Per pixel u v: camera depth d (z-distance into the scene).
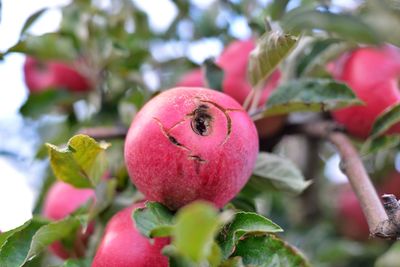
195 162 0.36
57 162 0.42
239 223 0.36
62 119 0.79
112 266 0.38
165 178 0.36
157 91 0.49
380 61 0.51
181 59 0.73
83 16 0.69
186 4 0.76
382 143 0.49
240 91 0.53
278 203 0.73
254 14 0.69
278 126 0.55
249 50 0.54
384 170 0.65
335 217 0.74
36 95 0.69
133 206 0.41
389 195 0.38
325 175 0.79
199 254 0.26
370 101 0.50
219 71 0.50
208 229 0.26
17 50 0.61
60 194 0.54
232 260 0.34
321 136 0.53
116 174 0.49
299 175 0.47
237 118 0.37
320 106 0.47
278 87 0.47
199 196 0.37
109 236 0.39
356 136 0.53
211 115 0.37
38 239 0.41
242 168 0.37
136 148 0.37
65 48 0.69
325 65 0.56
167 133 0.36
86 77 0.71
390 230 0.37
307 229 0.73
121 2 0.71
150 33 0.77
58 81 0.71
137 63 0.68
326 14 0.42
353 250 0.69
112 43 0.62
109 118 0.64
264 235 0.37
